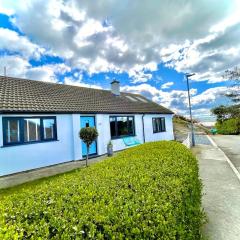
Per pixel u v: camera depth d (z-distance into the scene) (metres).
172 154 5.98
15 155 10.96
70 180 3.86
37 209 2.66
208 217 5.38
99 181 3.63
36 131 12.15
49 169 11.76
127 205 2.58
